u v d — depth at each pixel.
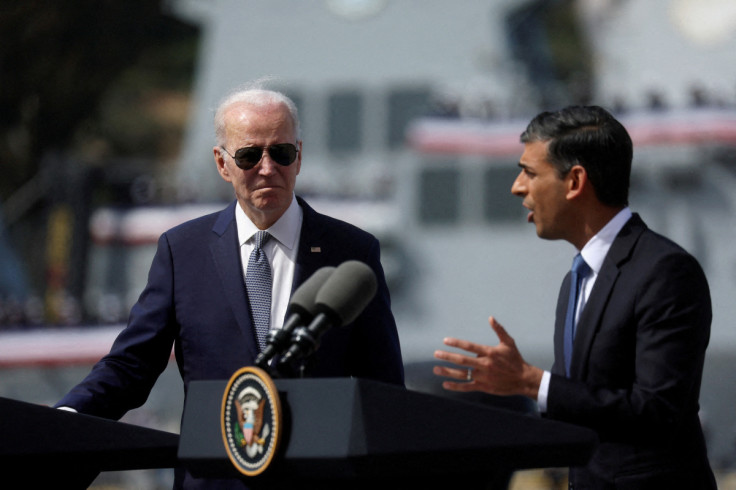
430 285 71.00
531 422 6.68
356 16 74.81
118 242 73.62
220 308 9.66
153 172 75.25
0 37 93.94
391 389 6.32
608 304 9.25
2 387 69.69
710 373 65.69
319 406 6.32
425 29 73.69
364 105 73.75
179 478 9.47
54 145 98.25
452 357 8.24
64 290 71.81
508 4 73.19
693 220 68.38
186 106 104.88
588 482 9.38
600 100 71.69
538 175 9.60
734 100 69.38
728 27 70.88
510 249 70.50
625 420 8.46
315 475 6.38
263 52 75.81
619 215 9.57
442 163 71.69
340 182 73.00
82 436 7.56
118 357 9.71
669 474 9.09
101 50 98.31
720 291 66.94
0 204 90.94
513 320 69.88
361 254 10.05
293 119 9.73
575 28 79.81
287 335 6.96
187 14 78.12
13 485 7.52
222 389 6.84
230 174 9.83
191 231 10.12
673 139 68.88
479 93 71.88
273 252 9.97
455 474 6.88
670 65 71.69
